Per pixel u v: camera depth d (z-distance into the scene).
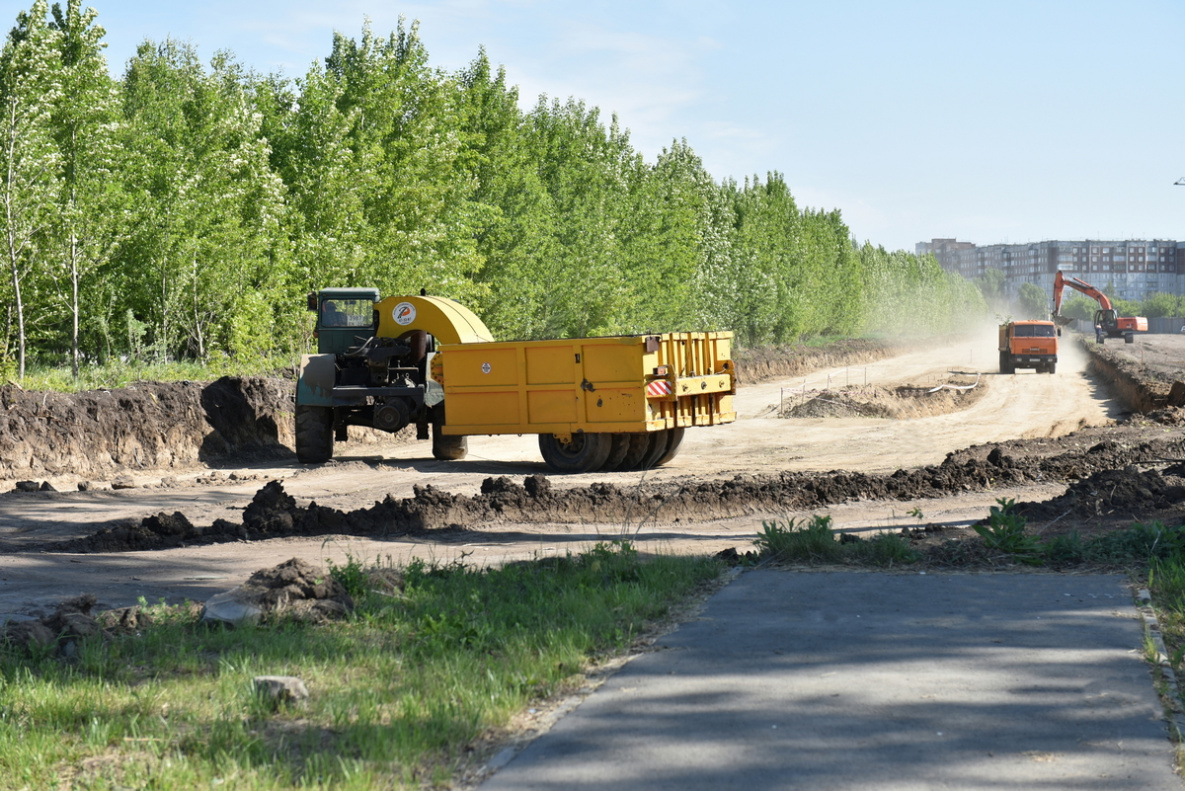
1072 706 4.76
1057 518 9.88
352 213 26.31
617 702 4.96
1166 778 3.96
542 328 33.12
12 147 18.62
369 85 27.86
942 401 33.12
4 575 8.20
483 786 4.04
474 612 6.70
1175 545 7.91
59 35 19.48
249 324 23.94
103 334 22.27
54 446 16.12
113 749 4.50
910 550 8.23
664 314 41.28
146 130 24.97
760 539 8.92
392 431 18.09
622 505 12.11
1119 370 39.78
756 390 38.28
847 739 4.41
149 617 6.70
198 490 14.38
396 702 5.03
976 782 3.95
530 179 31.89
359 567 7.80
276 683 4.98
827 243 78.56
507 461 18.28
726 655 5.70
